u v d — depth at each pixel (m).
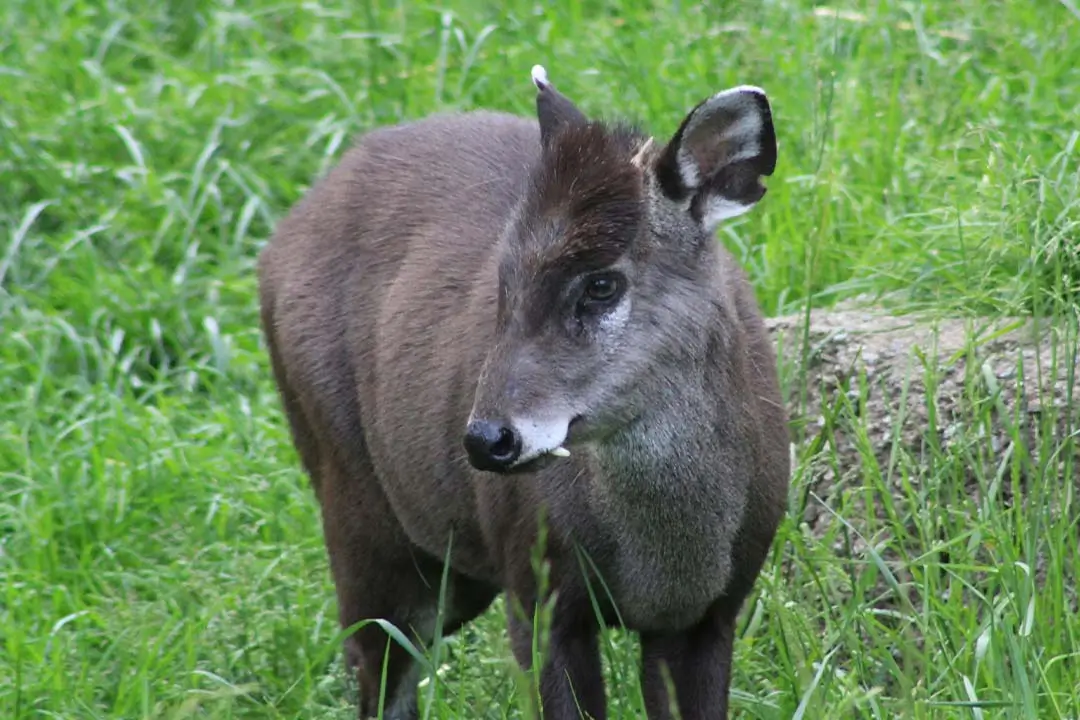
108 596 11.81
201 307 14.65
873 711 9.34
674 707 8.77
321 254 10.72
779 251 13.16
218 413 13.47
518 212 8.91
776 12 15.91
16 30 17.22
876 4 15.78
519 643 9.37
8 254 14.92
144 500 12.77
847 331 11.63
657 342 8.79
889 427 11.07
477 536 9.89
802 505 11.04
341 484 10.65
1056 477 10.10
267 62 16.62
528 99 15.53
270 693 10.98
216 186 15.56
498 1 16.73
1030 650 9.14
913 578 10.45
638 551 9.10
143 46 17.28
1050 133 13.34
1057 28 15.02
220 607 11.14
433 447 9.80
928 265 12.17
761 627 10.73
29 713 10.51
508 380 8.60
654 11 16.64
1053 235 11.32
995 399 10.49
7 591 11.55
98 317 14.48
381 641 10.65
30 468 12.92
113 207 15.49
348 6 17.27
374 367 10.27
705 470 8.99
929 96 14.30
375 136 11.05
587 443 8.84
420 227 10.34
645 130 10.50
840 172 13.65
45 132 16.02
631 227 8.68
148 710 10.21
